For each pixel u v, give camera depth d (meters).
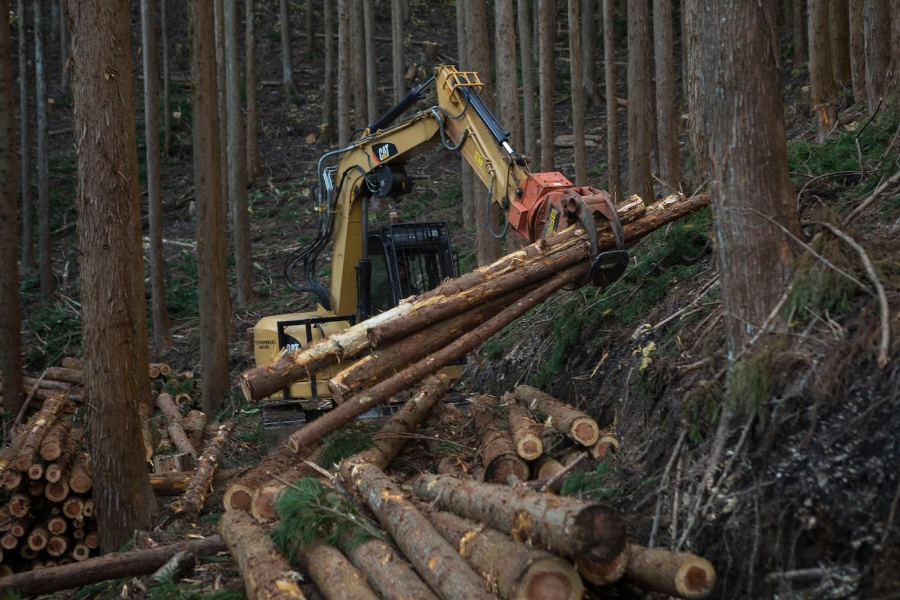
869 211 6.55
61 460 7.65
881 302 4.67
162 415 10.76
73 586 5.86
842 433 4.39
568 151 19.25
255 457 9.02
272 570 4.92
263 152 22.98
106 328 6.72
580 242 6.88
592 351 7.92
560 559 3.86
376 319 6.64
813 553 4.21
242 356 13.66
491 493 4.64
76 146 6.73
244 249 16.09
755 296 5.27
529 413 7.37
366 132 8.93
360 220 9.11
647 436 6.01
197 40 10.88
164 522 6.89
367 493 5.46
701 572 4.01
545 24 13.43
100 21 6.62
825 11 11.70
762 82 5.23
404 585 4.29
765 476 4.58
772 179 5.29
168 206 21.05
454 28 28.00
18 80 24.73
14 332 11.48
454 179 19.53
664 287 7.71
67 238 20.19
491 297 6.80
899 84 8.38
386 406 8.05
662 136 10.93
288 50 25.20
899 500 3.97
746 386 4.96
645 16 11.24
